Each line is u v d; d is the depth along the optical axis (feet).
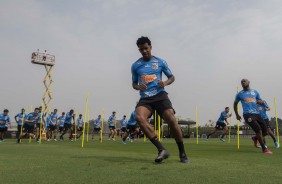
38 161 15.40
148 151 24.47
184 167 12.82
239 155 21.01
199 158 17.80
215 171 11.68
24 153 21.30
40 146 32.94
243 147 33.27
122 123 78.95
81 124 74.79
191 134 119.03
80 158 16.97
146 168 12.47
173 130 14.71
